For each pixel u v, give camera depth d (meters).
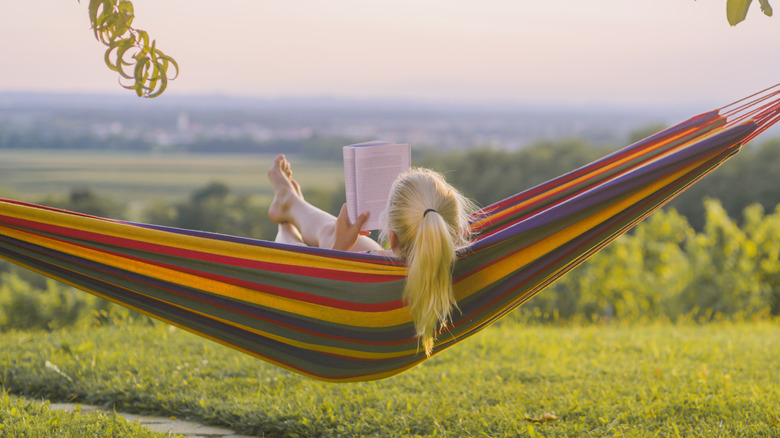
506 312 2.94
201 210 45.84
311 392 4.02
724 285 9.99
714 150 2.70
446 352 5.15
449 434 3.40
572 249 2.69
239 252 2.62
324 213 3.50
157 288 2.74
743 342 5.76
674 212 11.98
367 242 3.31
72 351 4.91
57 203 49.69
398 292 2.56
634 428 3.37
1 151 111.25
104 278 2.75
